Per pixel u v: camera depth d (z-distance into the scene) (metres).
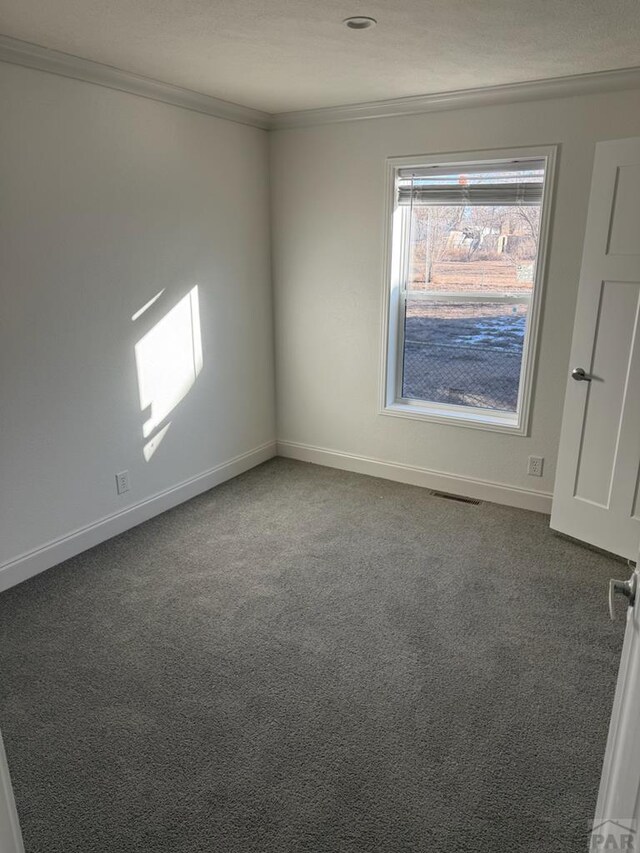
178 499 3.79
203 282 3.70
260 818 1.71
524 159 3.29
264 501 3.85
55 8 2.11
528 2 2.04
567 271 3.26
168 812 1.73
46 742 1.97
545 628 2.55
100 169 2.95
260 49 2.56
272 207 4.15
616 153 2.72
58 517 3.04
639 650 1.03
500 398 3.84
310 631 2.54
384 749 1.94
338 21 2.23
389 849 1.62
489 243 3.62
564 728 2.03
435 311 3.90
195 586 2.88
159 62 2.74
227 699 2.16
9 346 2.67
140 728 2.03
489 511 3.70
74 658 2.37
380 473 4.24
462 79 3.01
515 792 1.79
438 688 2.21
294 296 4.25
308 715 2.08
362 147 3.70
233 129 3.72
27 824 1.69
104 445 3.22
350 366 4.16
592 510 3.14
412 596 2.79
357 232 3.87
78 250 2.91
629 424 2.89
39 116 2.63
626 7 2.09
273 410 4.58
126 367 3.28
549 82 3.00
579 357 3.05
